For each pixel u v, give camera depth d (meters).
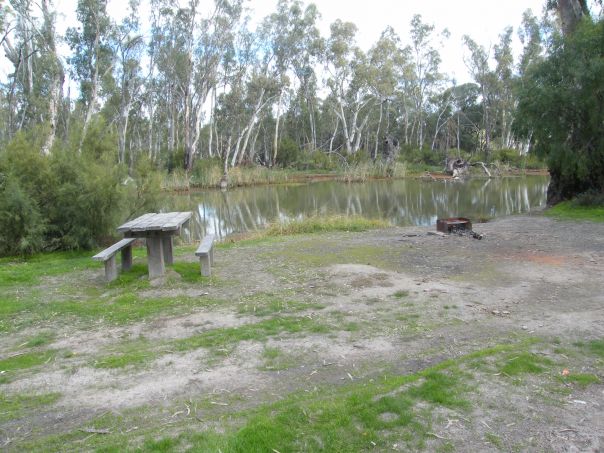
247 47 44.25
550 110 15.06
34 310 6.03
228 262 8.58
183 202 23.94
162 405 3.54
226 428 3.13
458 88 64.06
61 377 4.05
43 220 10.23
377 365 4.12
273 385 3.81
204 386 3.82
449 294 6.17
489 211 18.53
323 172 46.09
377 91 51.22
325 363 4.19
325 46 49.84
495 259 8.33
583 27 14.87
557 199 16.83
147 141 57.06
